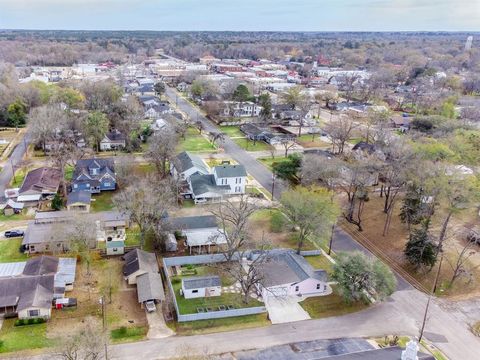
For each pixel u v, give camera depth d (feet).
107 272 193.47
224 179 281.95
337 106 561.02
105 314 165.37
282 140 401.29
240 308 171.94
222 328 162.50
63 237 201.77
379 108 485.15
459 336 164.96
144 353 147.33
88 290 180.04
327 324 167.94
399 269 209.67
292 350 152.25
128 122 376.89
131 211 207.51
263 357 148.15
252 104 516.73
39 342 148.77
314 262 212.64
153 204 208.54
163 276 194.59
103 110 420.77
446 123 380.99
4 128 420.77
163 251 214.28
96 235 215.51
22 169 311.68
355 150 353.31
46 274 177.68
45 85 485.56
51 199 264.31
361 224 253.24
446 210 224.53
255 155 370.73
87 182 277.85
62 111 371.15
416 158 241.76
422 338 162.40
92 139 354.13
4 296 162.50
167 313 168.25
